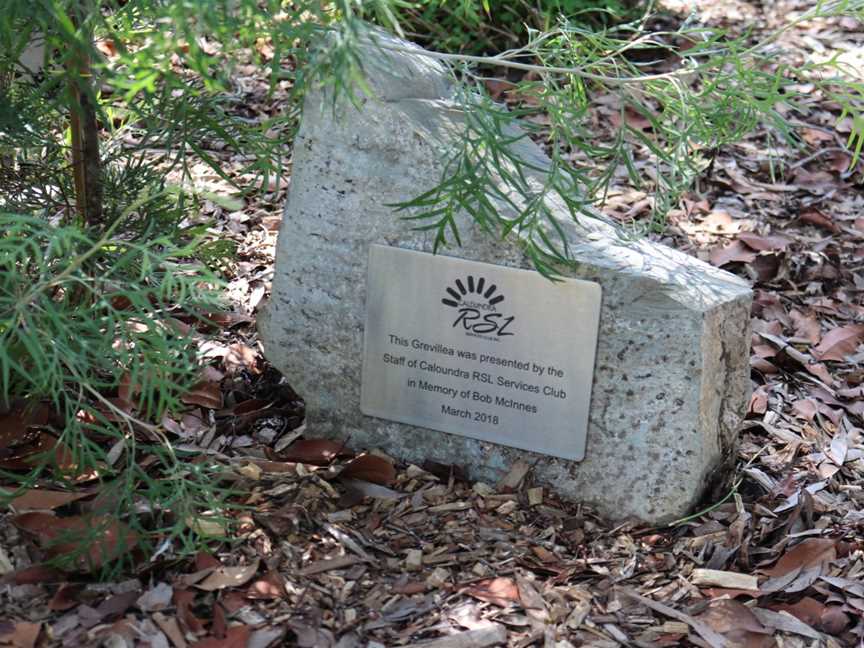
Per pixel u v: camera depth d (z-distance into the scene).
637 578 2.51
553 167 2.43
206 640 2.21
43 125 2.80
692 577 2.50
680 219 4.29
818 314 3.81
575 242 2.59
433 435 2.83
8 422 2.68
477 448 2.79
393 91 2.65
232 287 3.60
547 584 2.46
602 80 2.54
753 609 2.40
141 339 2.34
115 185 2.93
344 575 2.45
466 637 2.28
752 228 4.25
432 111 2.67
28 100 2.65
